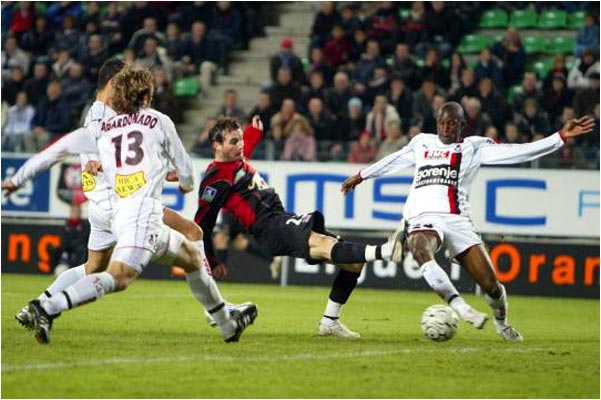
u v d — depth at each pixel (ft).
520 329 138.10
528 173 211.41
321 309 161.58
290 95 245.86
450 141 117.91
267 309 159.33
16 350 96.12
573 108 231.30
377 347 106.32
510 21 278.87
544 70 265.34
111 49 279.90
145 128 98.12
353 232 219.41
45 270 231.30
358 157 220.23
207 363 91.45
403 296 198.90
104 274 95.14
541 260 212.43
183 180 101.14
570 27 276.82
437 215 115.24
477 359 98.43
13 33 288.10
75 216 228.02
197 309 153.58
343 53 258.37
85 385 79.97
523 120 232.12
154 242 96.12
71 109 256.32
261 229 113.80
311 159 223.10
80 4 299.38
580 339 124.16
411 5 282.36
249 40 287.69
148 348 100.68
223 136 113.70
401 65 248.32
